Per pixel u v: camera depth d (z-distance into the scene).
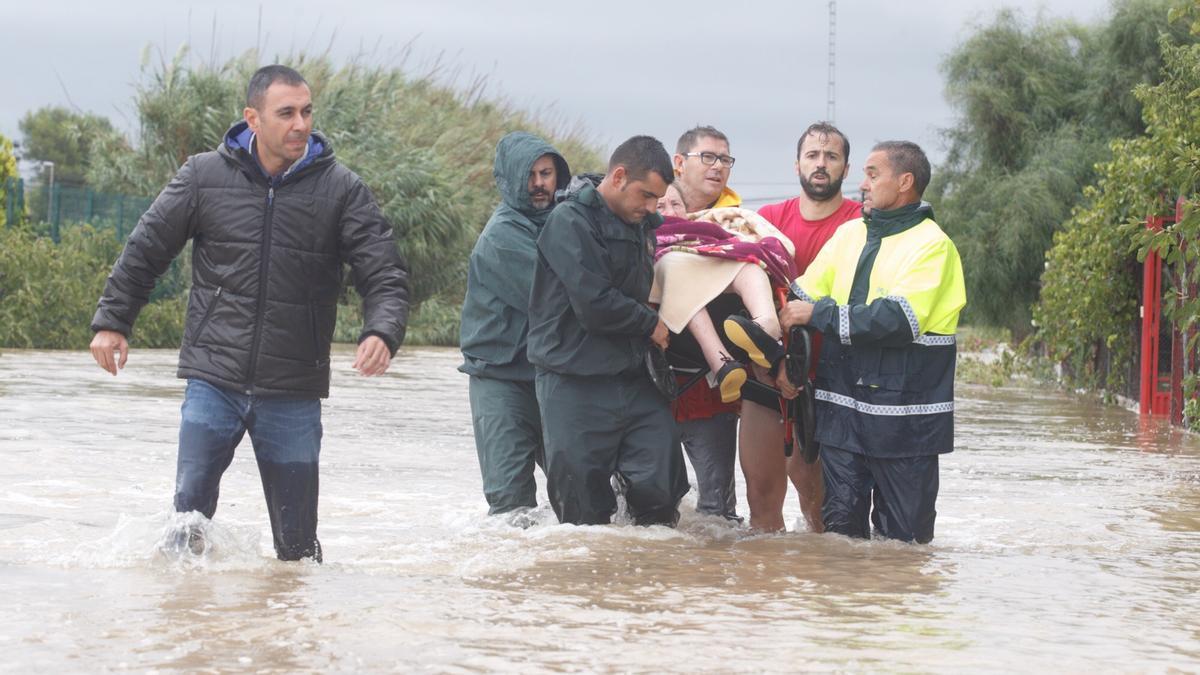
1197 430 13.05
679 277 6.78
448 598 4.93
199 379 5.56
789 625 4.62
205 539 5.56
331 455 10.03
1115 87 25.72
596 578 5.41
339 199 5.63
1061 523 7.38
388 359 5.57
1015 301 25.83
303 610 4.66
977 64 27.09
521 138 7.14
